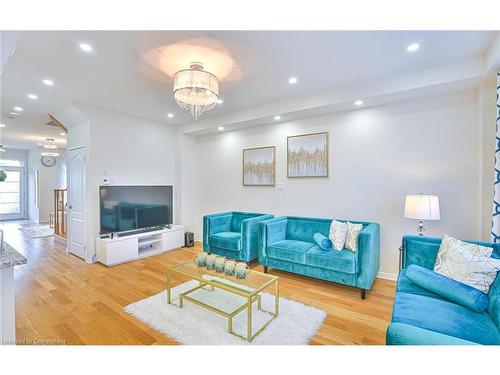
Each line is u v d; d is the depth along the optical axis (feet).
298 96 11.48
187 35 6.65
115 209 13.35
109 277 10.73
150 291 9.29
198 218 18.02
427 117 9.78
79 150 13.78
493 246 6.45
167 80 9.61
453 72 8.25
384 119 10.71
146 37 6.76
